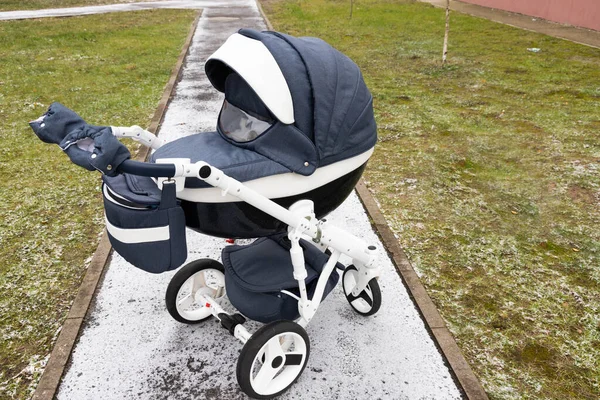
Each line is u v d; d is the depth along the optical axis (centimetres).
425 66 983
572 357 293
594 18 1298
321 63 246
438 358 292
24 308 338
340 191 273
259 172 235
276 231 263
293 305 275
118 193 221
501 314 327
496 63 993
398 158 564
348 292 325
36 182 517
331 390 271
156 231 221
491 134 631
